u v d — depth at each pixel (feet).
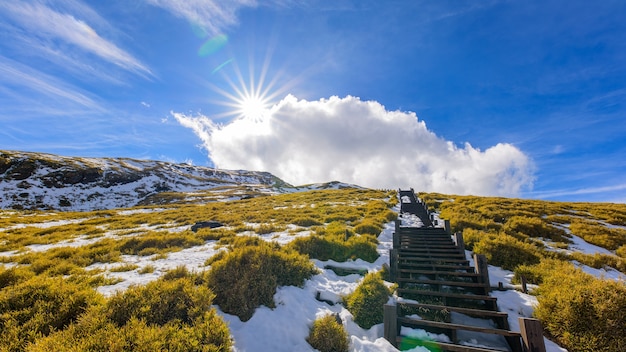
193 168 488.44
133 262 31.63
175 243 41.65
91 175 267.80
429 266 28.78
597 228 50.11
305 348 16.76
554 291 20.44
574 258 34.68
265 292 20.81
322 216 67.36
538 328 15.39
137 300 16.39
